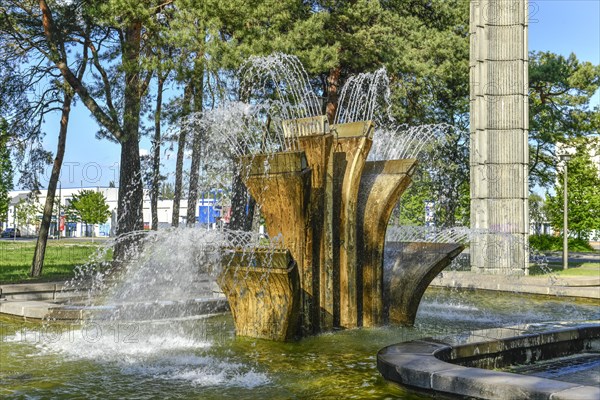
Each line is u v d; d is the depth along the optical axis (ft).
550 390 14.19
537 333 22.18
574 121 120.67
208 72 59.11
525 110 66.23
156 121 63.10
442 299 46.44
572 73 119.85
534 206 147.02
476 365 20.33
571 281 50.72
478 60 66.69
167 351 25.16
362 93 90.02
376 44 87.81
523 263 64.90
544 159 126.62
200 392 18.93
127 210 63.10
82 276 52.42
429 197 110.63
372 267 29.78
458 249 31.01
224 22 58.85
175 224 77.92
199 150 63.67
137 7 55.11
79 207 196.75
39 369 22.22
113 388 19.51
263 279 26.30
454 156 107.65
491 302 44.73
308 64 68.85
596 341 23.95
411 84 94.89
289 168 26.71
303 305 27.37
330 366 22.12
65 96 57.82
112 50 67.67
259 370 21.71
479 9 66.74
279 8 63.41
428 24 105.60
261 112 63.77
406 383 17.30
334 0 85.87
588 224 136.77
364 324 29.91
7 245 129.49
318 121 27.89
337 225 28.94
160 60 59.11
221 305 36.55
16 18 62.54
